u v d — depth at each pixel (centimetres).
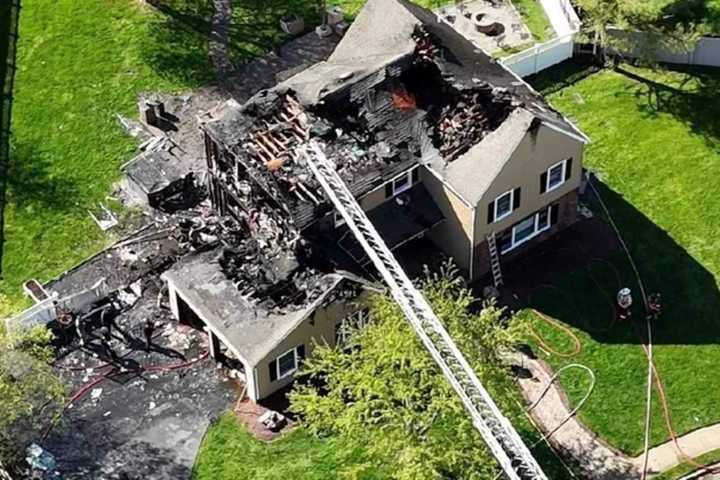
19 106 7250
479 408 5006
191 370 6041
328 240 6028
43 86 7350
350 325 5750
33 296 6281
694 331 6112
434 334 5209
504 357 5747
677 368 5969
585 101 7181
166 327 6212
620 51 7231
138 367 6062
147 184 6694
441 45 6425
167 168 6794
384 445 5175
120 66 7444
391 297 5584
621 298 6147
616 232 6538
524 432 5738
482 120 6162
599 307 6219
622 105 7144
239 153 6184
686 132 6969
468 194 5994
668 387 5897
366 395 5197
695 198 6669
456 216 6159
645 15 6925
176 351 6122
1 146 7056
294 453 5684
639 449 5684
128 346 6144
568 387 5912
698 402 5838
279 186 6022
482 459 5041
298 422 5809
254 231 6272
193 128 7094
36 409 5738
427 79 6344
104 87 7338
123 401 5931
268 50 7538
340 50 6719
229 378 5997
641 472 5600
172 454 5722
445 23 6831
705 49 7275
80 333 6166
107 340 6169
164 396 5944
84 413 5881
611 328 6134
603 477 5588
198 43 7575
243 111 6353
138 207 6744
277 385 5888
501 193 6075
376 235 5775
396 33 6494
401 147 6178
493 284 6331
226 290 5997
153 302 6312
